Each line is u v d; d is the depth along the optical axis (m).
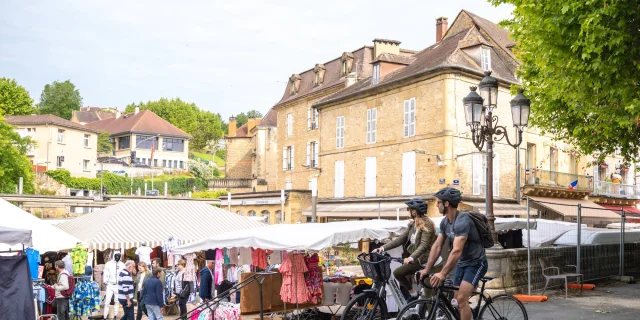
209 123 120.31
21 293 10.40
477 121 13.63
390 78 35.09
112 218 18.58
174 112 117.31
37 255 14.26
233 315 11.48
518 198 32.69
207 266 14.60
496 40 36.38
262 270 13.07
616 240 19.20
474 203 30.77
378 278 7.86
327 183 40.03
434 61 32.59
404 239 8.29
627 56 11.48
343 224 11.66
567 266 16.64
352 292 11.76
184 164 91.50
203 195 68.00
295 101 47.97
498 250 14.29
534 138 34.88
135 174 77.31
